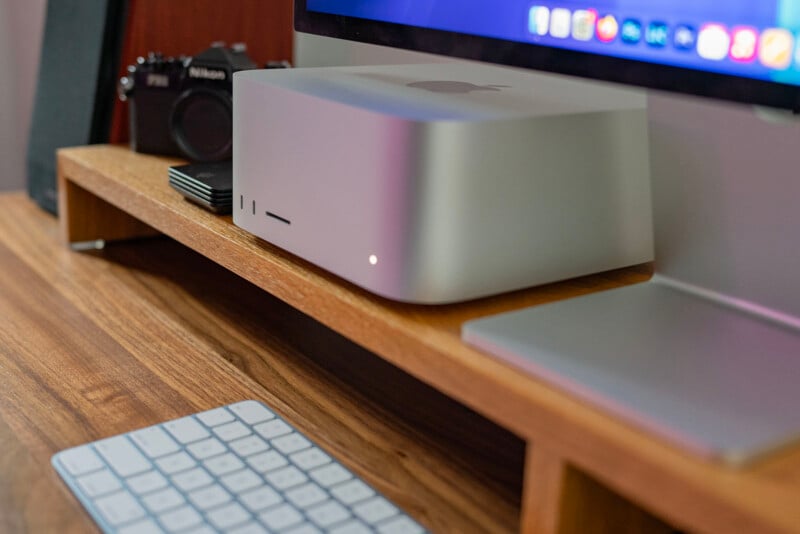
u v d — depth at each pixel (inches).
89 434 22.9
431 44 24.7
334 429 23.9
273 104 24.6
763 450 14.8
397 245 21.0
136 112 39.4
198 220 29.5
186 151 37.7
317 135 23.0
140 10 41.2
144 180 35.1
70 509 19.6
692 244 22.4
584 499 17.2
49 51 47.0
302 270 24.5
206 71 36.6
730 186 21.3
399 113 20.7
